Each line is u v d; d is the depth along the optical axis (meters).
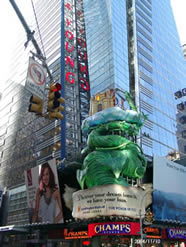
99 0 80.06
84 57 75.62
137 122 43.22
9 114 94.88
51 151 62.94
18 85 95.31
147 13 90.69
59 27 78.94
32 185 51.38
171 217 43.25
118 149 40.12
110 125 42.03
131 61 73.31
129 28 80.00
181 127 80.31
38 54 15.86
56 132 63.84
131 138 45.97
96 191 36.75
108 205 35.25
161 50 90.62
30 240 52.56
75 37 78.19
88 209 36.56
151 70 78.38
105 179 37.72
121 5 80.38
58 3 85.12
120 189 36.31
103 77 66.56
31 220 50.00
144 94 70.00
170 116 78.31
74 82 69.31
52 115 11.92
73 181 47.47
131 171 38.97
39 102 11.76
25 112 83.62
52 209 45.81
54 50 76.56
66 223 45.69
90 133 42.59
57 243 46.66
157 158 44.44
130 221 35.94
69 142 60.19
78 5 85.62
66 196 46.00
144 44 80.44
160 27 97.12
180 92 84.56
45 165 48.62
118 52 68.94
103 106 46.28
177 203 45.31
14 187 73.00
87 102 68.50
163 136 70.12
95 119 43.16
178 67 99.94
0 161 89.50
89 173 38.97
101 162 38.44
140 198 37.34
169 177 45.66
